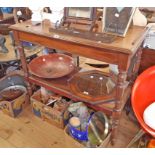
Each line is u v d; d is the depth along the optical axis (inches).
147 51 65.6
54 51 87.7
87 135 56.4
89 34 50.1
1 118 75.9
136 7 50.9
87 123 58.1
